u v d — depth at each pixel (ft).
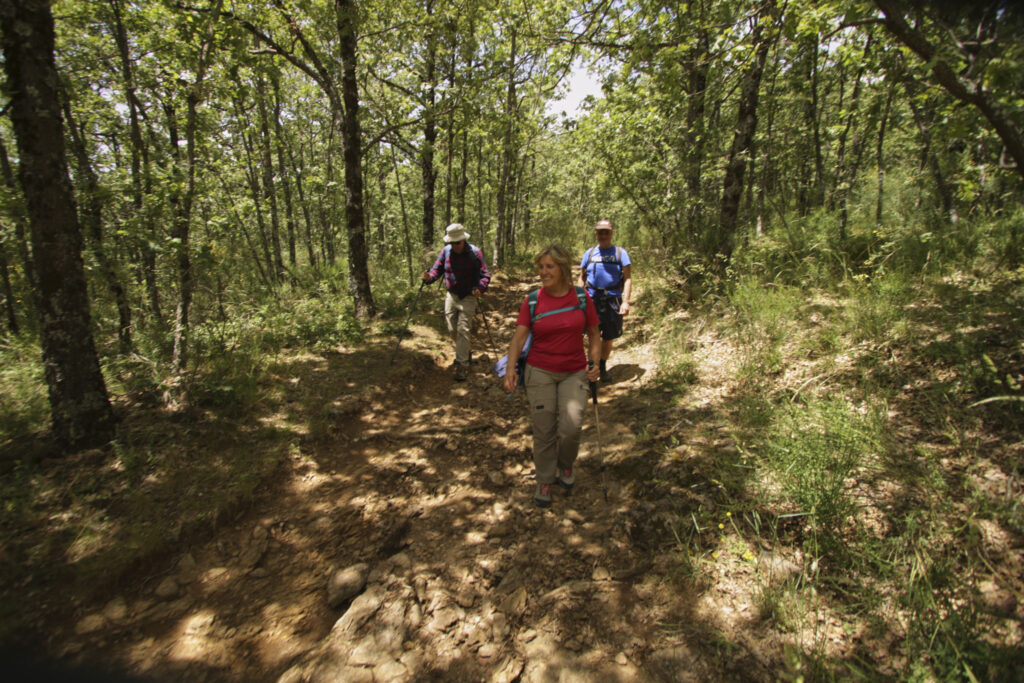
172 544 9.99
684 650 7.60
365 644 8.23
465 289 19.93
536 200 81.87
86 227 16.16
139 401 14.90
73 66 22.16
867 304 15.01
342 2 23.54
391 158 44.39
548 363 11.03
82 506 10.53
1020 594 7.14
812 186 33.42
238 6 23.77
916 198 24.54
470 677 7.68
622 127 27.27
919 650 6.79
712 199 28.94
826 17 10.67
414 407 17.42
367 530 10.98
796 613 7.69
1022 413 9.87
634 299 26.84
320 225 56.29
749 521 9.29
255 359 18.49
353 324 23.82
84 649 8.03
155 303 21.36
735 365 15.65
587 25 15.79
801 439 10.63
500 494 12.16
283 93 47.70
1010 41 8.20
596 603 8.71
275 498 11.95
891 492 9.18
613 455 12.95
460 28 31.63
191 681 7.64
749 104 21.93
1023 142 8.57
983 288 14.42
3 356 19.22
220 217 19.40
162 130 29.01
